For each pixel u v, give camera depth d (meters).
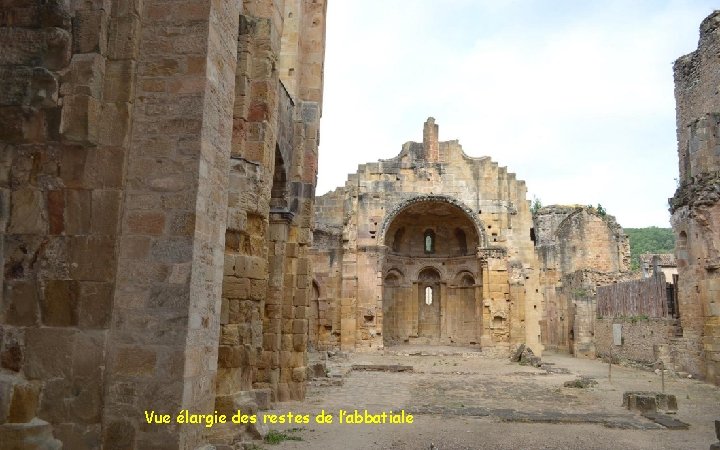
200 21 8.26
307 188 19.86
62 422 7.50
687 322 27.67
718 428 11.34
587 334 42.03
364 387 23.14
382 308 40.69
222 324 11.74
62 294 7.77
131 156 8.01
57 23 8.08
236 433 11.08
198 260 7.86
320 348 40.47
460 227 45.94
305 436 13.19
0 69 8.04
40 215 7.96
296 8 20.78
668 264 45.97
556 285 49.72
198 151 7.93
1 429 7.29
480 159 41.88
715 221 25.50
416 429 14.70
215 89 8.49
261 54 13.13
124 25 8.22
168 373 7.46
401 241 46.59
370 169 41.94
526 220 41.06
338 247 41.75
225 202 8.87
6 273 7.87
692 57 29.28
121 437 7.39
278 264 18.23
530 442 13.37
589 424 15.67
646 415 16.78
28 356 7.67
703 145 26.42
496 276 40.22
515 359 35.31
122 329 7.62
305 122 20.36
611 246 51.75
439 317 46.16
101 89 8.11
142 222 7.83
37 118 8.00
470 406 18.50
